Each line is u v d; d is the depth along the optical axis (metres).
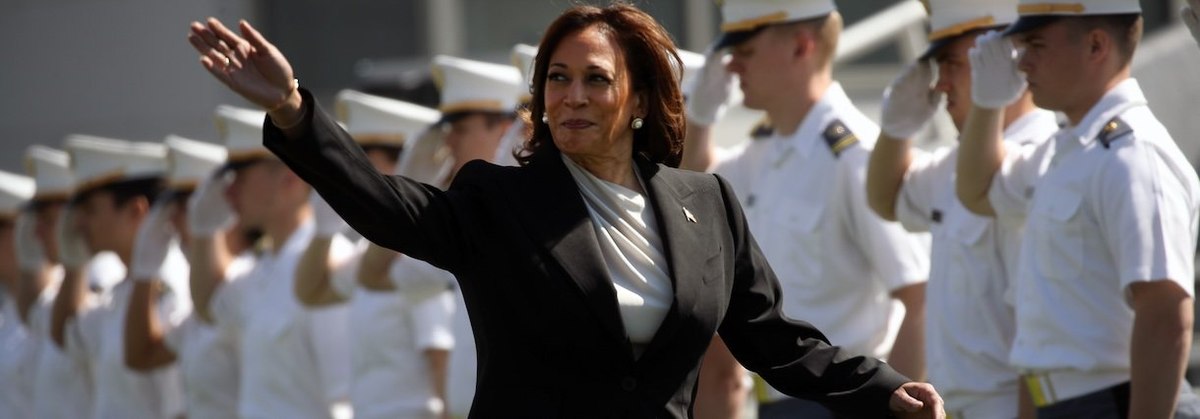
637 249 9.55
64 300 23.62
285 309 19.19
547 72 9.78
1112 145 12.15
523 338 9.31
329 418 19.03
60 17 36.03
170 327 21.66
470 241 9.31
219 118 19.72
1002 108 13.39
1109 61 12.36
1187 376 19.12
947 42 14.16
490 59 34.91
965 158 13.49
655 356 9.45
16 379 26.03
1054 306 12.44
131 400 22.19
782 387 10.12
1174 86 21.59
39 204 25.36
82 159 22.84
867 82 26.23
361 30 35.47
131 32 35.56
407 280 17.48
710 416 15.69
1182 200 12.03
